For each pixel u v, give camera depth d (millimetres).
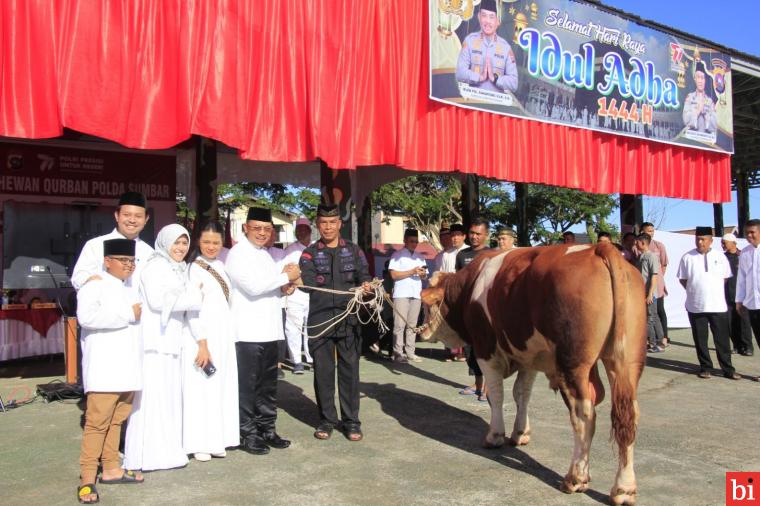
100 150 10141
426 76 8586
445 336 5801
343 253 5598
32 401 6918
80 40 6125
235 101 6996
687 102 12180
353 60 7898
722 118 12883
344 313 5410
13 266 9383
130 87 6402
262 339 5160
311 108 7512
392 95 8180
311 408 6668
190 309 4719
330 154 7648
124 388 4266
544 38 9898
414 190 24344
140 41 6492
